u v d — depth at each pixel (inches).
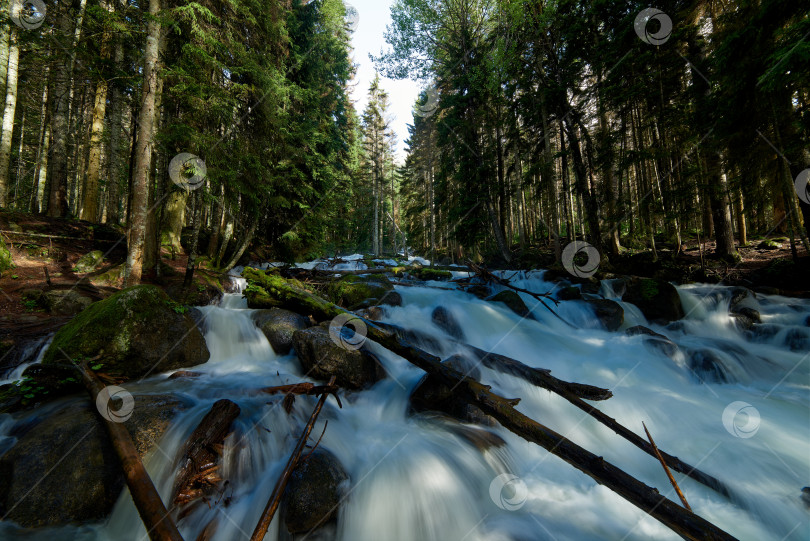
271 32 422.0
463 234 639.8
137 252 274.5
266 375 193.9
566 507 125.4
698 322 318.0
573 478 140.0
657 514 93.0
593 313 317.1
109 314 179.5
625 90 435.8
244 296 308.2
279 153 472.4
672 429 167.2
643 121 491.5
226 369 203.0
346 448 140.4
